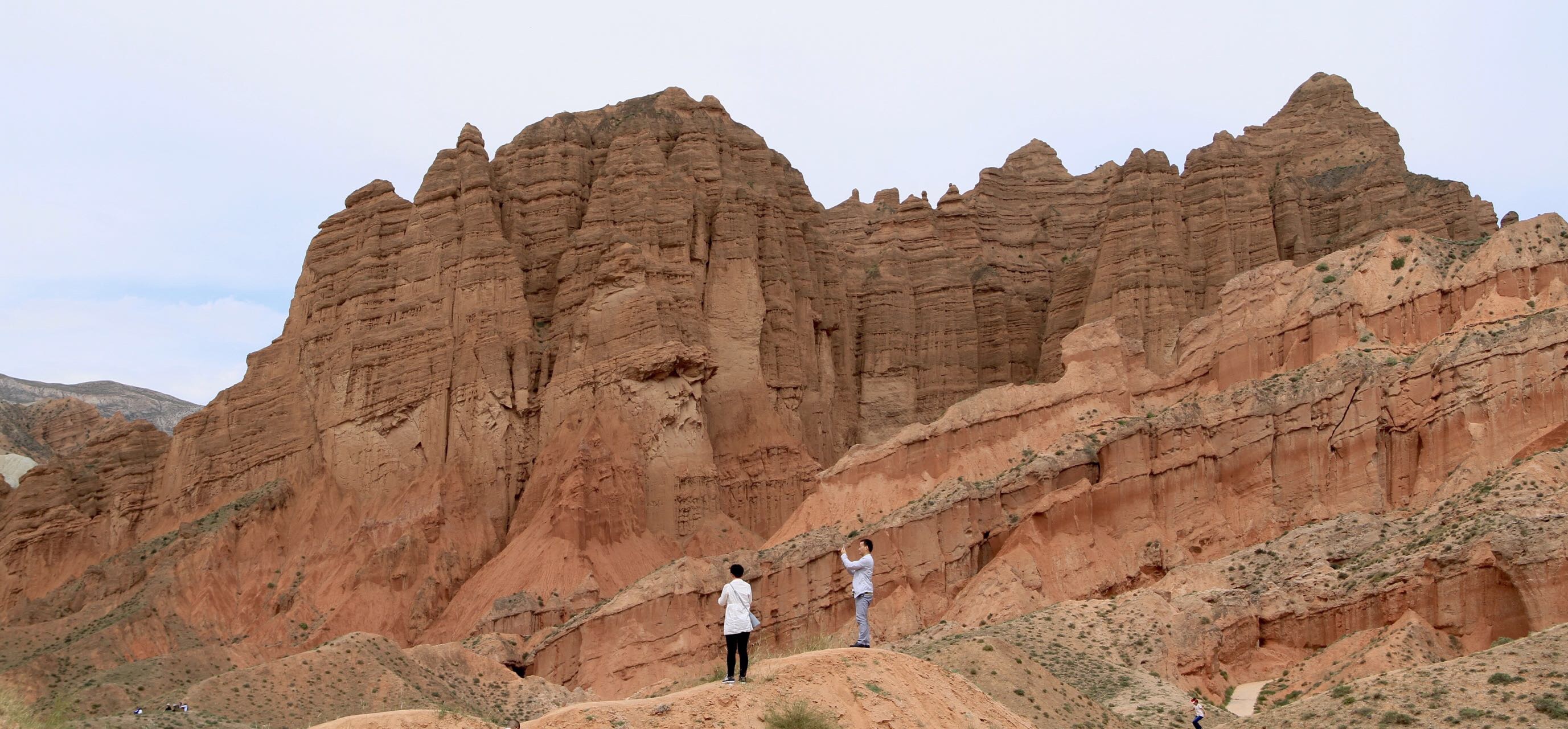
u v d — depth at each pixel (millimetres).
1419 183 124000
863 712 43156
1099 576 95000
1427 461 91250
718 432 126812
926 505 99000
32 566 127250
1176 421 98625
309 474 126938
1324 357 98062
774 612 98375
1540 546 77000
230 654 100562
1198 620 83125
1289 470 94688
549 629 102562
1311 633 83875
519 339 126625
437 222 131500
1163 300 119688
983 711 46344
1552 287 94500
